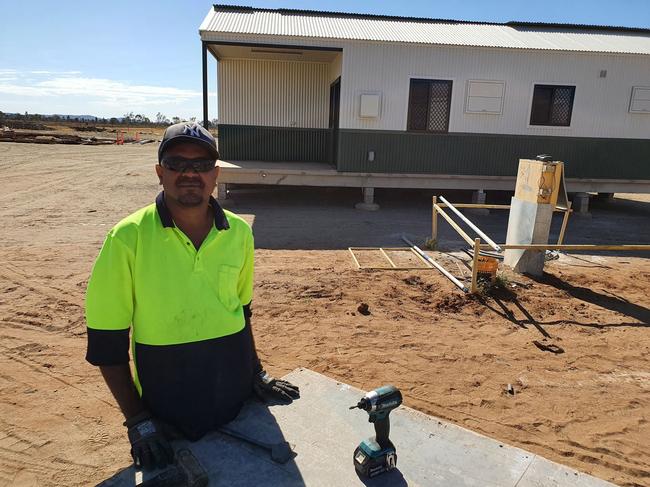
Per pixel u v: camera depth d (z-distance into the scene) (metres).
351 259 8.05
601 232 11.03
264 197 14.41
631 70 12.56
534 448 3.42
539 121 12.68
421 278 7.04
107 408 3.83
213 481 2.29
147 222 2.30
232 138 14.84
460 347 4.91
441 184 12.78
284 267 7.46
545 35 14.16
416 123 12.37
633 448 3.45
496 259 6.55
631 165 13.05
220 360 2.51
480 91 12.30
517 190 7.55
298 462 2.43
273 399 2.94
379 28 13.46
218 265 2.46
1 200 12.55
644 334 5.38
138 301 2.32
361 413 2.84
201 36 11.32
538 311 5.94
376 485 2.31
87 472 3.13
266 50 13.03
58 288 6.29
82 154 27.22
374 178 12.62
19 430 3.53
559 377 4.39
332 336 5.09
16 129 48.69
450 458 2.54
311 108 14.80
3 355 4.59
